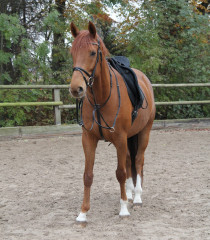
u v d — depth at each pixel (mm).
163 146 8383
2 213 4020
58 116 9977
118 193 4762
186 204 4184
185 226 3457
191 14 12898
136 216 3812
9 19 10141
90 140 3664
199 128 11578
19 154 7598
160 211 3965
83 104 3656
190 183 5137
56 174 5922
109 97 3578
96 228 3453
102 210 4055
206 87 12766
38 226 3559
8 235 3316
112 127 3570
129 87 3973
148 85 4965
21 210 4109
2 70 10883
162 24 13016
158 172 5895
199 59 13023
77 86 3088
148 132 4645
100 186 5133
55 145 8648
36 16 11656
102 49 3453
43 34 11828
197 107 12500
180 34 12688
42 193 4828
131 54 12500
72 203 4344
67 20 11742
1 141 9125
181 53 12898
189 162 6602
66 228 3482
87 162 3646
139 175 4344
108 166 6426
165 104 11367
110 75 3684
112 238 3160
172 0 12836
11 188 5102
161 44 12961
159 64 12469
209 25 13477
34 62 11156
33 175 5883
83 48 3229
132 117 3984
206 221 3596
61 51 11461
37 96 10648
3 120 10156
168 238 3125
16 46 11375
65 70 11445
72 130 9984
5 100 10008
